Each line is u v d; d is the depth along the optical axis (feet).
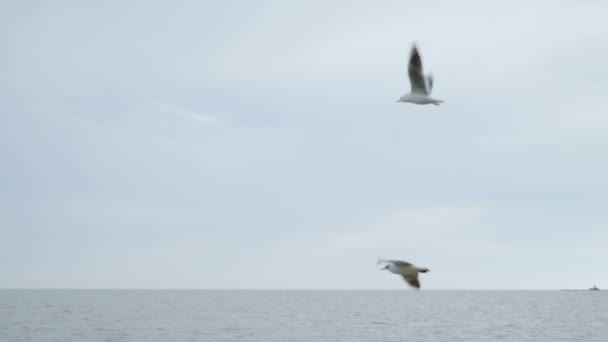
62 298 621.31
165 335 195.11
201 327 223.71
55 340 181.47
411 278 61.98
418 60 63.21
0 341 179.22
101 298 628.69
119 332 204.23
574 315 298.97
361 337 188.96
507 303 492.95
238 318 275.18
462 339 183.83
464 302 522.88
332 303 492.95
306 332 204.64
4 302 467.52
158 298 647.15
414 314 310.45
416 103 63.41
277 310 354.95
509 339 184.24
